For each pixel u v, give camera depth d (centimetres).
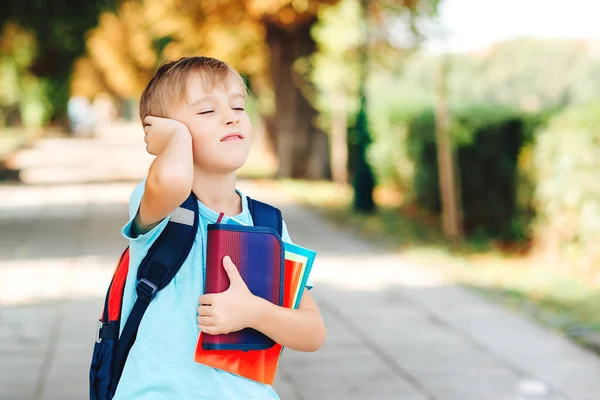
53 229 1205
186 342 189
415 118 1312
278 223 209
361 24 1375
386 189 1628
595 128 849
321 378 530
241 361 191
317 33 1485
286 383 520
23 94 4744
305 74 1903
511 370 550
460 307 736
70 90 4897
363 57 1391
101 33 4153
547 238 955
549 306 742
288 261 200
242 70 2028
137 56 3947
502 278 871
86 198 1623
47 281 830
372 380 527
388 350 598
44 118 4925
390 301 759
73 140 4269
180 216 193
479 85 1453
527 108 1049
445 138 1107
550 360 574
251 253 190
